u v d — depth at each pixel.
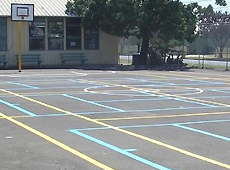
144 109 15.11
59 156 9.18
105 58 39.75
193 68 36.84
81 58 38.47
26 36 36.31
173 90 20.69
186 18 38.47
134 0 37.00
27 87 21.42
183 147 10.05
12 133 11.26
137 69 35.22
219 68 36.69
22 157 9.08
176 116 13.87
